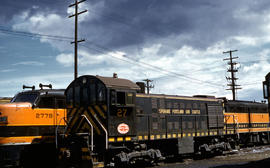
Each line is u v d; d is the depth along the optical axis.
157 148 14.18
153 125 13.48
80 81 12.05
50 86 14.73
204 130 16.19
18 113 12.39
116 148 11.27
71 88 12.34
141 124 12.92
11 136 12.05
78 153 10.92
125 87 11.74
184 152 14.64
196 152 16.27
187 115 15.34
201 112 16.30
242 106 20.94
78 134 10.81
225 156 16.66
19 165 12.20
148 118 13.27
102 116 11.12
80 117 11.79
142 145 12.66
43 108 13.26
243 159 15.02
